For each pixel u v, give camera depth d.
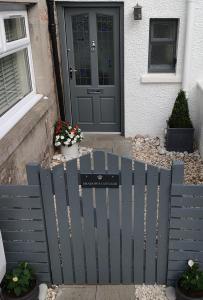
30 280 2.74
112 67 5.91
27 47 4.57
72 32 5.71
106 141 6.06
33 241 2.77
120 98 6.07
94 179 2.50
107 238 2.73
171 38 5.61
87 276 2.92
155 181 2.50
